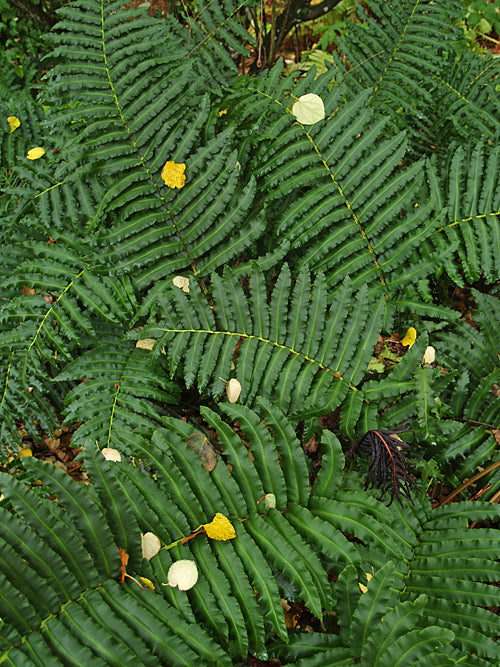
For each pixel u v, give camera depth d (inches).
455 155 64.6
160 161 62.4
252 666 52.1
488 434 57.4
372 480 52.4
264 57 89.4
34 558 43.9
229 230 61.4
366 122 62.6
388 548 49.8
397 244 62.2
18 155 70.7
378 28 73.2
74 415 58.9
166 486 49.4
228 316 58.0
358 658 46.4
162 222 62.2
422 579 50.9
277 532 49.2
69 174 62.3
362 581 50.0
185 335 57.5
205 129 64.0
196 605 46.6
